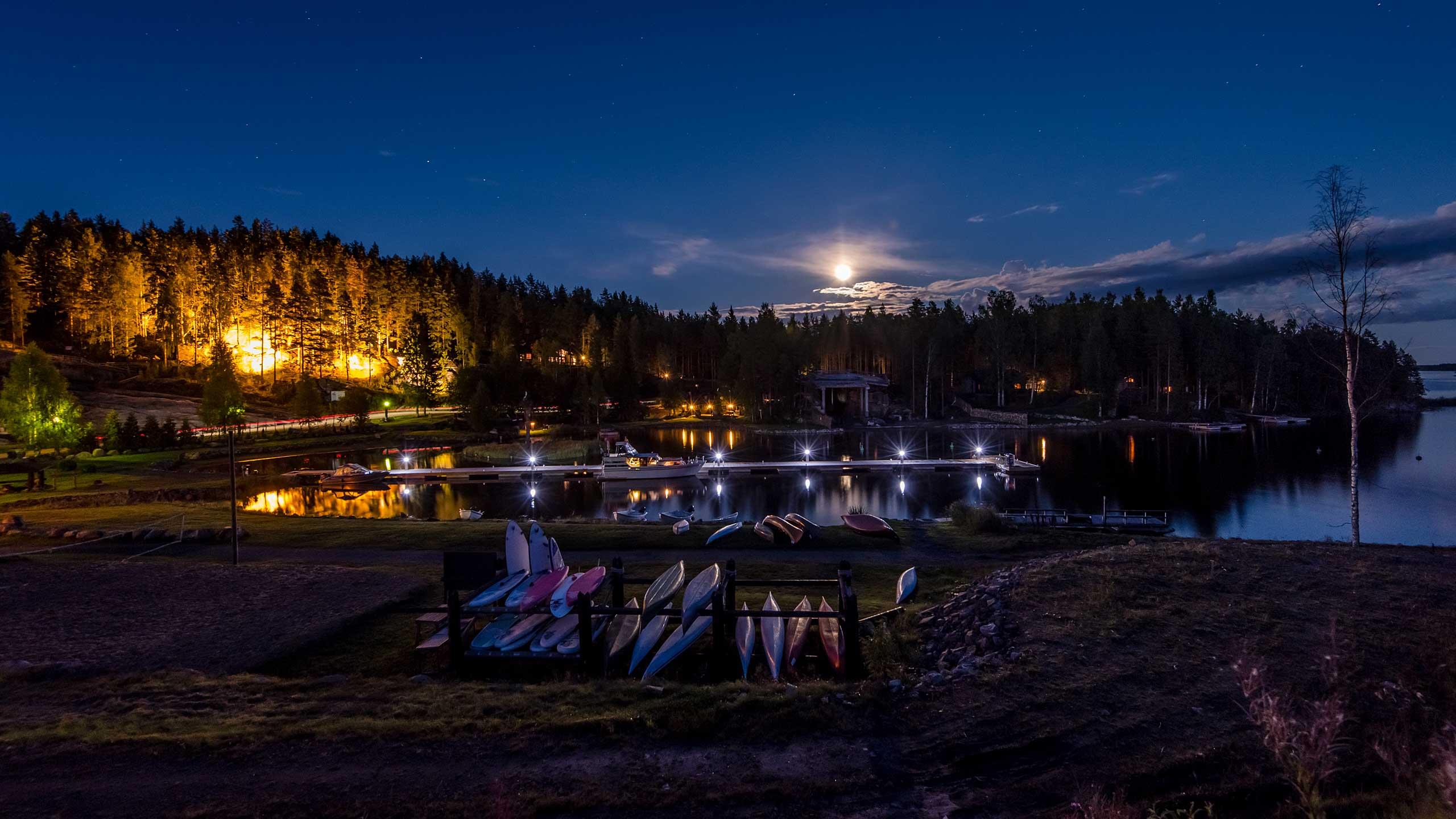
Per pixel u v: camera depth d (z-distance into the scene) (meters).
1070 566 15.65
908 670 11.65
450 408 129.25
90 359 112.88
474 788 7.75
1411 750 8.32
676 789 7.73
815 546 24.36
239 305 135.25
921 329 135.62
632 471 61.06
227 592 18.58
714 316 166.75
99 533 26.50
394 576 20.12
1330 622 12.04
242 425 86.00
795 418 122.44
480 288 171.75
